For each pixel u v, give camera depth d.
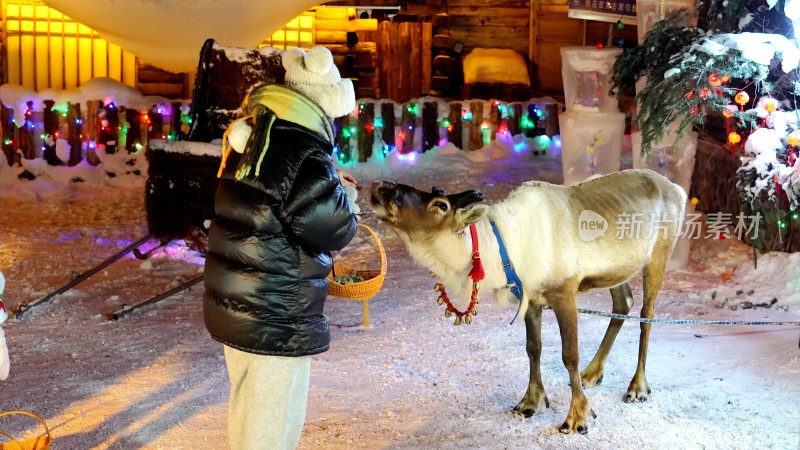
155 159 8.73
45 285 7.88
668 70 6.96
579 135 8.59
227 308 3.87
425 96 13.54
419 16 14.69
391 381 5.69
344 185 4.22
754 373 5.75
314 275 3.94
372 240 9.34
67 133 11.78
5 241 9.22
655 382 5.64
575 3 8.89
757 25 7.73
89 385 5.66
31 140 11.64
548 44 14.61
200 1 10.09
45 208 10.59
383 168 12.31
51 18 12.89
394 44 14.43
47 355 6.22
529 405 5.19
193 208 8.78
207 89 8.84
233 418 4.04
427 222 4.61
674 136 7.71
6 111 11.54
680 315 6.93
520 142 12.97
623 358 6.04
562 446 4.78
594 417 5.10
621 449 4.75
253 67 8.78
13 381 5.73
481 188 11.37
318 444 4.81
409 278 8.06
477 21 14.78
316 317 3.98
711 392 5.46
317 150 3.91
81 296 7.57
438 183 11.66
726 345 6.25
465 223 4.57
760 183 7.22
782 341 6.29
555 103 12.97
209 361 6.07
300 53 4.03
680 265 8.16
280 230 3.84
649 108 7.33
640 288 7.65
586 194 5.15
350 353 6.19
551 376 5.76
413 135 12.73
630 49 7.99
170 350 6.30
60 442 4.84
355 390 5.55
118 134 11.94
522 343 6.32
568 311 4.93
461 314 4.90
